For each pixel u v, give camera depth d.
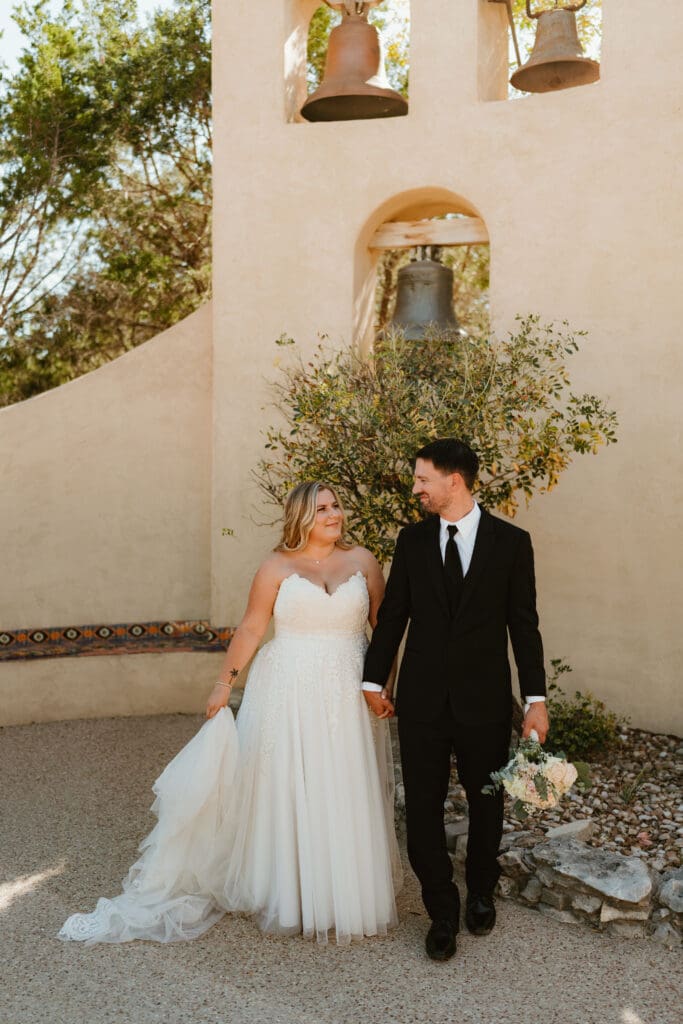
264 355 6.26
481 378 4.97
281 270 6.21
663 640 5.45
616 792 4.76
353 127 6.03
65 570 6.72
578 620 5.69
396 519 4.98
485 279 11.45
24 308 10.29
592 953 3.61
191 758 3.95
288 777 3.77
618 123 5.43
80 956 3.61
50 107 9.40
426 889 3.66
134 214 10.33
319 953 3.64
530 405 5.03
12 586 6.66
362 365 5.37
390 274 11.17
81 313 10.47
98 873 4.33
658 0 5.28
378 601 4.02
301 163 6.13
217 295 6.32
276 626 3.90
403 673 3.73
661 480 5.42
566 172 5.58
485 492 5.04
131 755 5.95
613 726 5.35
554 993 3.36
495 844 3.76
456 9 5.77
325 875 3.71
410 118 5.92
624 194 5.44
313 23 9.78
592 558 5.64
